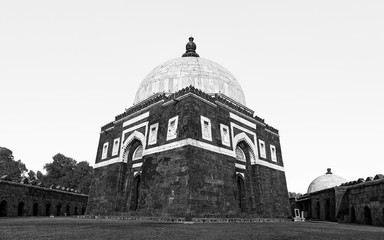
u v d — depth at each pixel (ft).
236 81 75.46
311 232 27.27
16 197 67.67
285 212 64.90
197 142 46.70
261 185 59.72
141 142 56.80
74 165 151.33
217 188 47.32
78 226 28.76
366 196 52.39
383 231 30.60
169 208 43.52
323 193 74.08
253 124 64.39
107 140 68.49
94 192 65.36
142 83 74.59
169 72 69.21
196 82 66.08
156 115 55.16
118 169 60.23
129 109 66.03
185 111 48.55
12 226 28.37
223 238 19.62
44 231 22.80
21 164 137.90
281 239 20.17
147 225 30.99
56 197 81.46
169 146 48.42
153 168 50.11
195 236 20.48
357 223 54.95
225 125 55.26
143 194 49.96
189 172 43.16
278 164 68.80
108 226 28.86
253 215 54.34
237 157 58.85
